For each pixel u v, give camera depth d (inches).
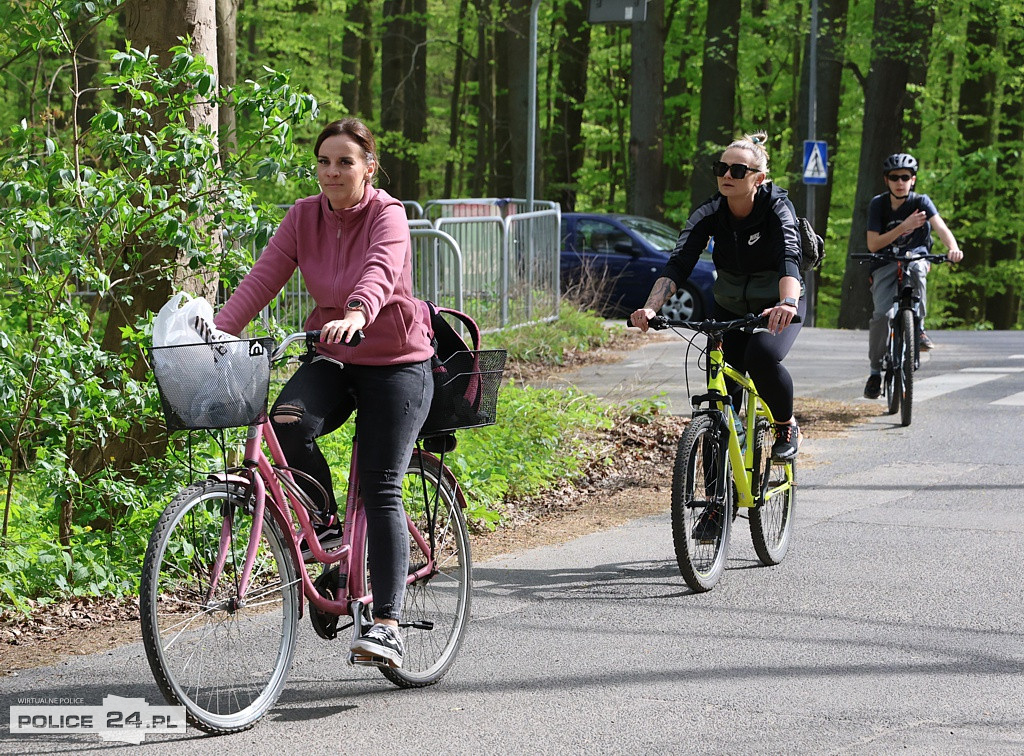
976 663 277.1
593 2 1186.0
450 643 278.8
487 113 1815.9
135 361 372.8
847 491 471.5
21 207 348.2
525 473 478.0
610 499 473.7
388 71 1705.2
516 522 438.9
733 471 350.9
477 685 267.7
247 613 246.7
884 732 236.2
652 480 501.7
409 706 254.5
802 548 389.4
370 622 254.5
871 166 1466.5
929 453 538.3
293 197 853.2
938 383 727.7
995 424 598.2
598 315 965.2
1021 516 426.0
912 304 615.2
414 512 276.2
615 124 2153.1
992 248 1886.1
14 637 305.7
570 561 381.1
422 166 1927.9
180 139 353.1
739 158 341.1
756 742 231.9
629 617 318.3
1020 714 245.1
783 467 376.2
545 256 880.9
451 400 267.0
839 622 310.3
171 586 236.2
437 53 2102.6
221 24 708.0
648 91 1556.3
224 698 241.3
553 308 890.7
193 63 351.6
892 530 409.7
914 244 613.0
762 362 350.0
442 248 751.7
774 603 329.1
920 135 1711.4
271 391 465.7
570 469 501.0
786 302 328.5
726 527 349.7
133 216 355.3
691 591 342.6
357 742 233.9
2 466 378.3
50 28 371.6
